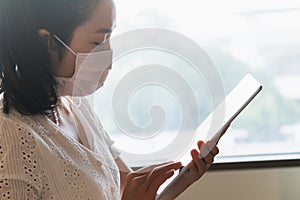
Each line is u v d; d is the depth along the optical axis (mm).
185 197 1802
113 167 1043
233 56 1788
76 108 1063
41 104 914
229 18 1766
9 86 897
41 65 898
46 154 890
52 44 905
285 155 1835
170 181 992
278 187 1794
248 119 1845
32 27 879
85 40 904
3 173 835
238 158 1826
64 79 936
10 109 904
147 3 1693
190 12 1740
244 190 1795
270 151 1860
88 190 938
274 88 1828
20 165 848
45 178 884
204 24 1762
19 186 839
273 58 1803
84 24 895
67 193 910
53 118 994
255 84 1004
